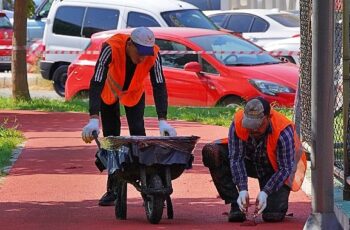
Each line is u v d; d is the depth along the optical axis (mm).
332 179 13672
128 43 16250
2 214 16750
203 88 32781
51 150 24250
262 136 15203
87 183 19781
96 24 40094
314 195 13719
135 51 16062
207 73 32875
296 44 40094
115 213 16344
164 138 15234
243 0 48500
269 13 44188
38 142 25703
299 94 21141
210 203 17547
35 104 34156
